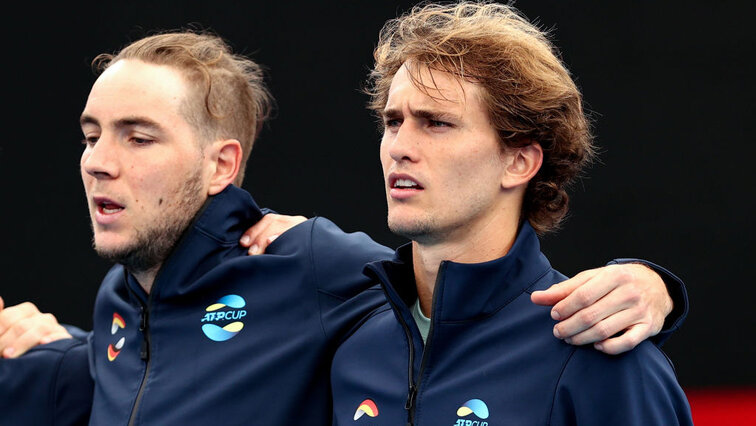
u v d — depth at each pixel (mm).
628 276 5742
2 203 17234
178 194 7652
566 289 5723
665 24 15562
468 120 6223
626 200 15594
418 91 6254
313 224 8016
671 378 5930
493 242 6430
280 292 7633
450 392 6160
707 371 15156
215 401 7305
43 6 17203
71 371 8438
